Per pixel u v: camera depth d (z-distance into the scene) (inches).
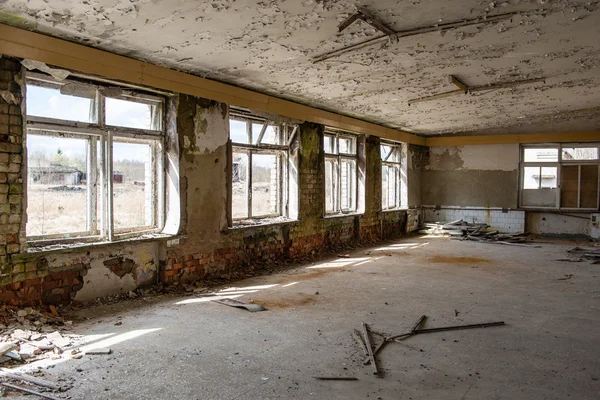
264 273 253.3
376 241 394.3
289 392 108.8
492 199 457.7
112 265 188.9
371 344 143.2
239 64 198.4
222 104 233.8
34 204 165.9
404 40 167.3
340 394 108.3
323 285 225.0
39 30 152.8
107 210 186.1
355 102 289.0
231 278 237.3
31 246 163.8
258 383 113.5
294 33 158.2
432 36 163.0
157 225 215.0
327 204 346.9
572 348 141.8
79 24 147.6
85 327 154.2
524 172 447.2
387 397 107.0
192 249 221.0
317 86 243.3
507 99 284.4
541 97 278.7
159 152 212.5
